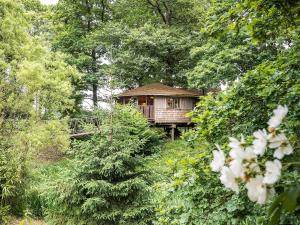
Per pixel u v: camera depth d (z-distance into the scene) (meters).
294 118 2.45
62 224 7.41
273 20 3.07
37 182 10.82
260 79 3.16
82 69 23.44
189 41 21.36
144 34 21.69
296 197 1.04
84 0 26.06
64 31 23.72
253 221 2.69
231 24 3.27
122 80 22.19
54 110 13.08
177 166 3.36
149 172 7.57
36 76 10.79
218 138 3.29
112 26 22.92
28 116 12.21
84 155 7.34
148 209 6.93
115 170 7.28
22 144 10.60
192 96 22.69
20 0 13.23
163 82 25.28
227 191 2.88
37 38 12.93
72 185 7.00
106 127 7.57
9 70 11.44
